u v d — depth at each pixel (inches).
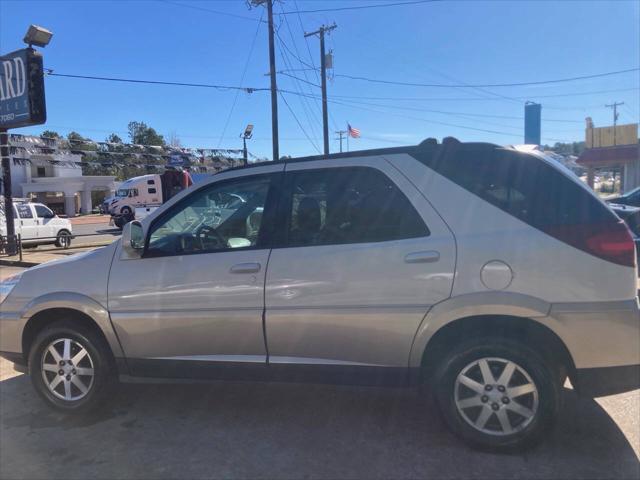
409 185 133.3
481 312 123.6
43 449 137.3
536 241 122.6
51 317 158.7
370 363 133.5
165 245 149.9
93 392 152.7
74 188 1995.6
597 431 138.8
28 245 708.7
